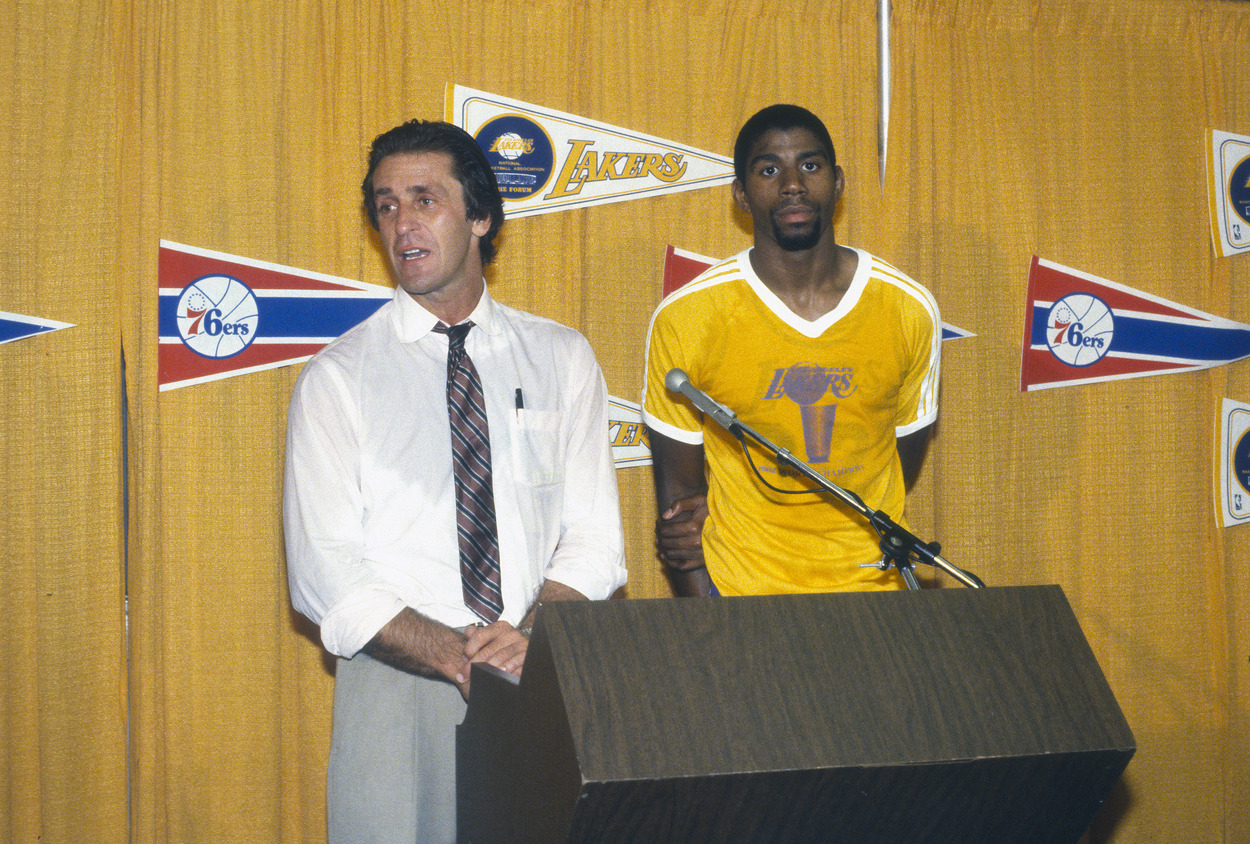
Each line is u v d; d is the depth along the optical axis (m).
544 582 1.88
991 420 2.95
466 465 1.86
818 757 1.02
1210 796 3.10
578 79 2.72
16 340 2.34
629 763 0.98
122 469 2.42
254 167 2.50
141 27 2.46
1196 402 3.12
